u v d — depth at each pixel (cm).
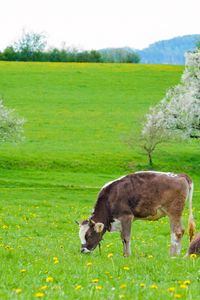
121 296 1045
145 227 3056
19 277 1324
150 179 1997
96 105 10212
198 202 4772
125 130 8894
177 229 1983
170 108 6956
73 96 10738
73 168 7194
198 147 8419
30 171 6962
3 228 2931
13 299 1029
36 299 1041
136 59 17838
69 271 1425
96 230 1970
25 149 7856
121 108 10056
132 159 7631
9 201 4247
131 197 1989
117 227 2016
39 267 1479
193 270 1428
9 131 7175
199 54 6950
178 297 1034
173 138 7375
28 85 11344
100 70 12825
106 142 8325
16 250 1877
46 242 2359
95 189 5572
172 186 1978
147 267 1477
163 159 7750
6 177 6612
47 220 3291
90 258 1797
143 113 9712
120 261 1648
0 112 7162
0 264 1550
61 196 4912
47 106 10056
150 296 1066
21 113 9562
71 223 3238
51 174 6850
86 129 8938
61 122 9244
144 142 7594
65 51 17212
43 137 8475
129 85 11569
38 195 4944
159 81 11888
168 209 1984
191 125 6906
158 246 2317
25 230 2881
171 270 1420
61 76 12144
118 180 2025
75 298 1077
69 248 2153
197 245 1731
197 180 7012
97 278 1314
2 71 12356
